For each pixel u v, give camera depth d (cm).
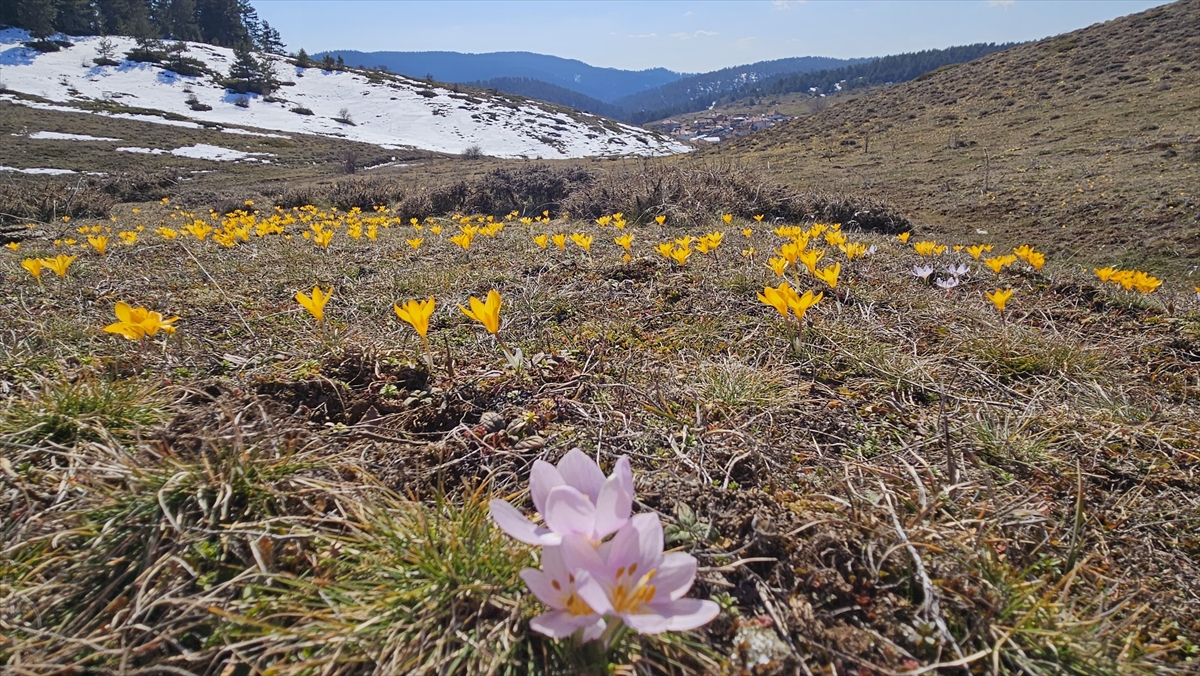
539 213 1320
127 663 131
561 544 114
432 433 229
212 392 248
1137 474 220
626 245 480
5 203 1145
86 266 520
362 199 1564
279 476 182
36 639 135
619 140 7438
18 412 205
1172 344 353
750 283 424
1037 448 231
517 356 278
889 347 320
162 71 7150
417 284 440
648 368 291
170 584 147
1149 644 148
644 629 101
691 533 169
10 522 166
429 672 128
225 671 128
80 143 4031
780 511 181
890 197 1662
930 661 137
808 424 247
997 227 1295
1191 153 1487
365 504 175
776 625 143
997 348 321
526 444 219
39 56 6869
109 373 260
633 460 212
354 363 273
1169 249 1002
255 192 1916
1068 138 2022
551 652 129
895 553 162
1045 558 176
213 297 410
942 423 239
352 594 142
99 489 172
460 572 146
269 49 11781
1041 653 138
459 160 4788
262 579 150
